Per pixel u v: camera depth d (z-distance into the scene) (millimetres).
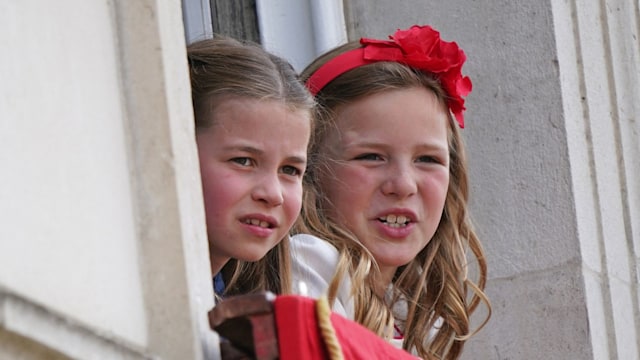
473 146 8609
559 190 8438
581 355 8289
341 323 5129
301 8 8648
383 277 7277
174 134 4980
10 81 4531
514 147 8531
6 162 4461
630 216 8719
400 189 7223
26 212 4492
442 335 7594
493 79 8609
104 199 4789
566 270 8367
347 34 8758
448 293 7602
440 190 7348
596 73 8758
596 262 8477
